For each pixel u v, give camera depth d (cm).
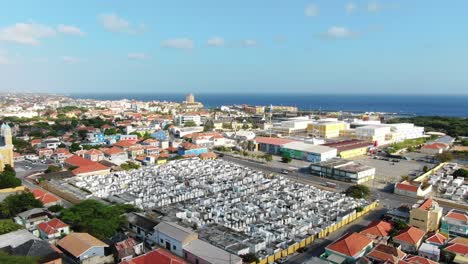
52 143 19438
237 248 7175
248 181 12975
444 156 17125
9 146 14075
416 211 8406
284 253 7331
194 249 6944
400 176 14550
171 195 10894
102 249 6888
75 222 8050
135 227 8262
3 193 11169
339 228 8856
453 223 8381
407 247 7444
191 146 18825
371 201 10981
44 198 9919
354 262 6619
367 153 19525
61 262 6444
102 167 14162
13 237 7344
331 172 14188
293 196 11238
